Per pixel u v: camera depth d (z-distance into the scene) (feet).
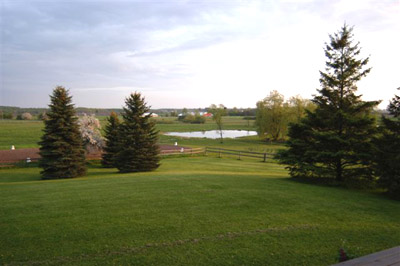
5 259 15.99
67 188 37.09
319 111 44.21
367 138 39.83
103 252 16.89
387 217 24.21
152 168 73.31
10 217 23.36
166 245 17.84
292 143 44.78
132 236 19.34
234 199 29.53
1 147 129.39
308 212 25.26
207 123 412.57
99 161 100.37
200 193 32.32
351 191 36.58
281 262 15.69
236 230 20.52
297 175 46.14
